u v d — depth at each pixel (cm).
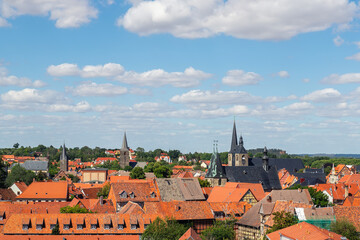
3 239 12988
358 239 12500
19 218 14575
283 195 18175
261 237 15200
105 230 14512
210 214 16875
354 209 14225
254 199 19488
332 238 10731
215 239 14962
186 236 12888
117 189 19550
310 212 13950
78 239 13212
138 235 13988
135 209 16175
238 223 16325
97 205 18088
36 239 13088
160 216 15000
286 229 11819
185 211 16588
